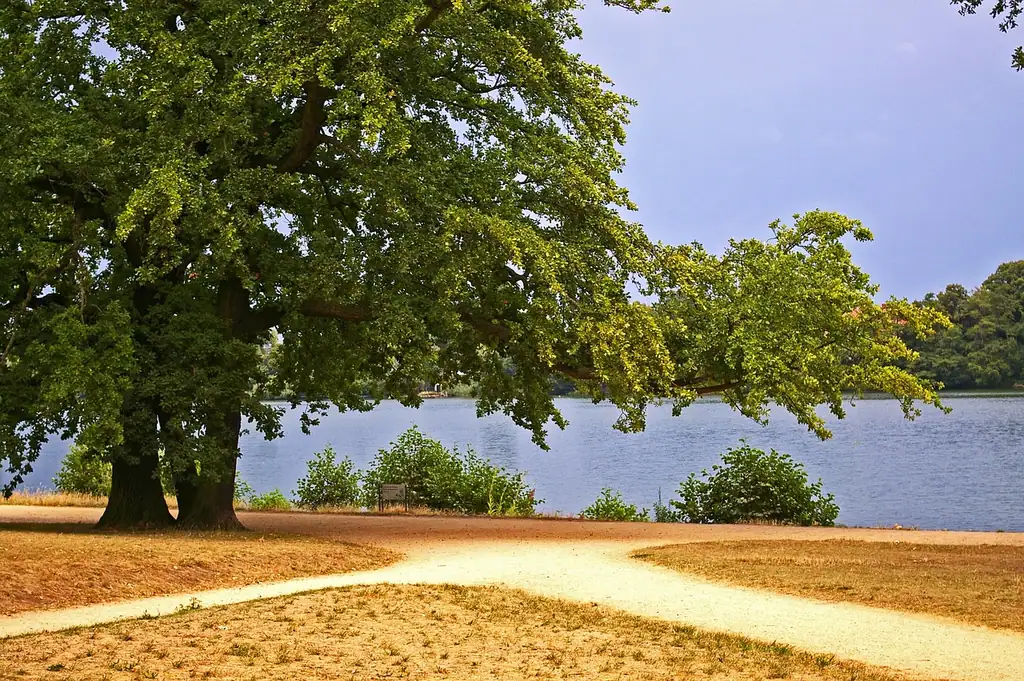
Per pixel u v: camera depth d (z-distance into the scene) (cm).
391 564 1658
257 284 2144
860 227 2284
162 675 873
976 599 1275
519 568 1603
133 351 1847
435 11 1995
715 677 927
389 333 1920
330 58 1845
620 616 1205
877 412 10456
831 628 1138
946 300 9344
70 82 2122
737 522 2644
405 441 3170
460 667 948
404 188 1991
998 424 7688
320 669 920
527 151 2125
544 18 2233
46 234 1911
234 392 2003
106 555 1395
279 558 1566
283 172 2072
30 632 1019
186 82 1872
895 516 3206
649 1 2153
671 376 2033
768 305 2152
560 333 2011
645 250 2194
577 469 4878
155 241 1809
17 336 1914
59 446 9156
